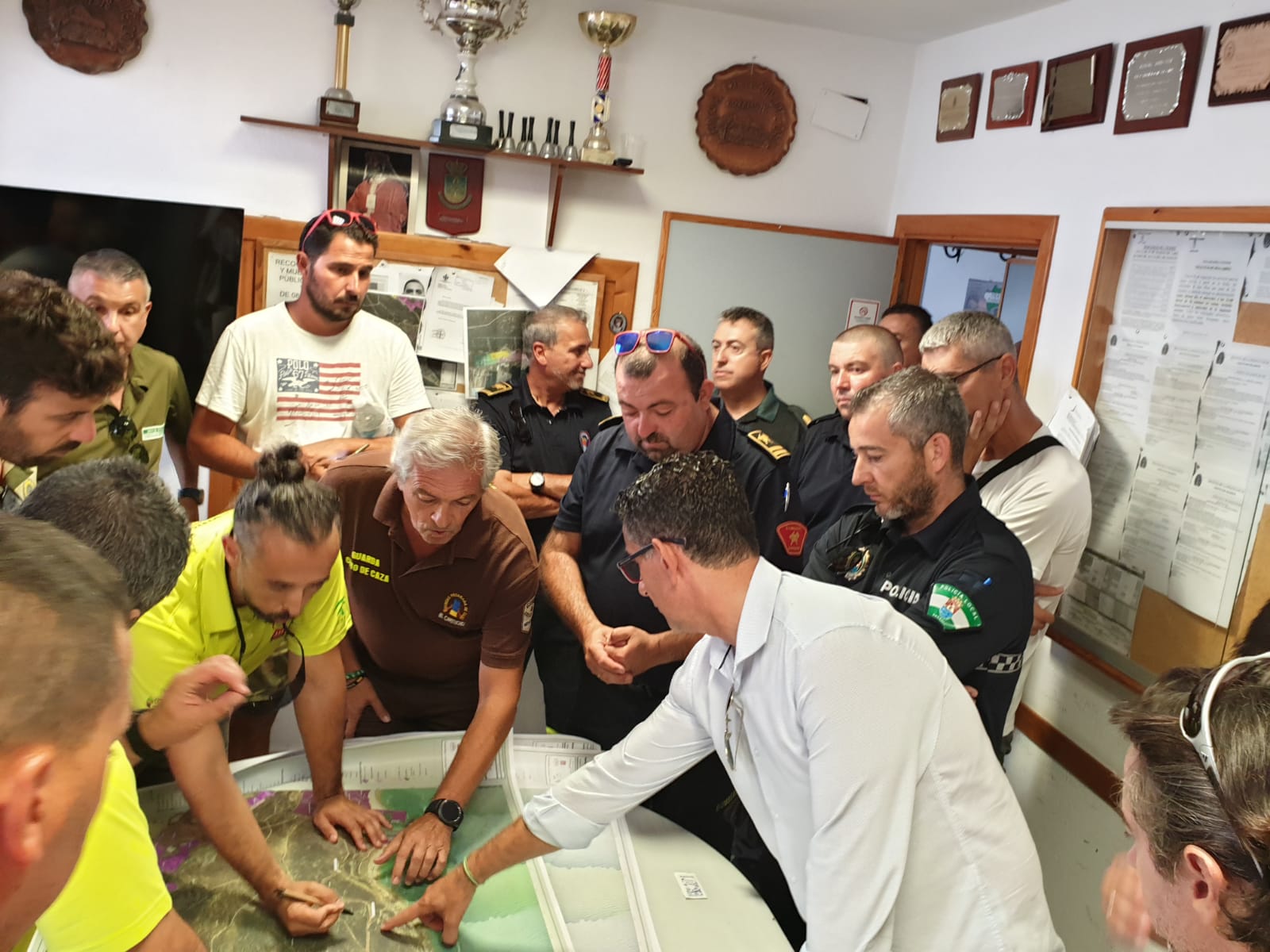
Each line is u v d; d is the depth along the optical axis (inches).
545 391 123.8
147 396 109.3
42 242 114.5
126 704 28.7
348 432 118.3
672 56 144.2
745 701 56.1
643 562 56.7
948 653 66.7
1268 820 29.1
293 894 57.3
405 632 81.0
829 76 150.6
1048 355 119.6
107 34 123.8
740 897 63.7
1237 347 91.5
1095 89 111.9
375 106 135.1
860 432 71.7
